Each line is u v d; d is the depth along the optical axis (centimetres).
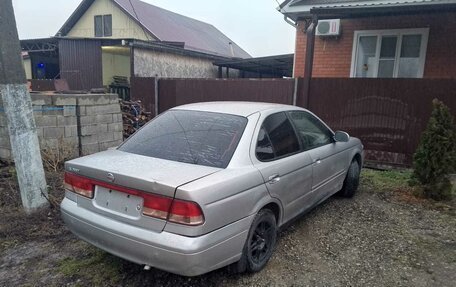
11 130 409
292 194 358
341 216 458
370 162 733
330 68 1032
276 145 349
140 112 946
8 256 338
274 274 318
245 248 295
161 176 259
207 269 254
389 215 466
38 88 1530
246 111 354
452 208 493
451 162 506
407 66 948
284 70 2102
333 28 992
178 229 244
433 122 514
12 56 399
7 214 422
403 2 794
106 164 290
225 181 269
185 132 334
